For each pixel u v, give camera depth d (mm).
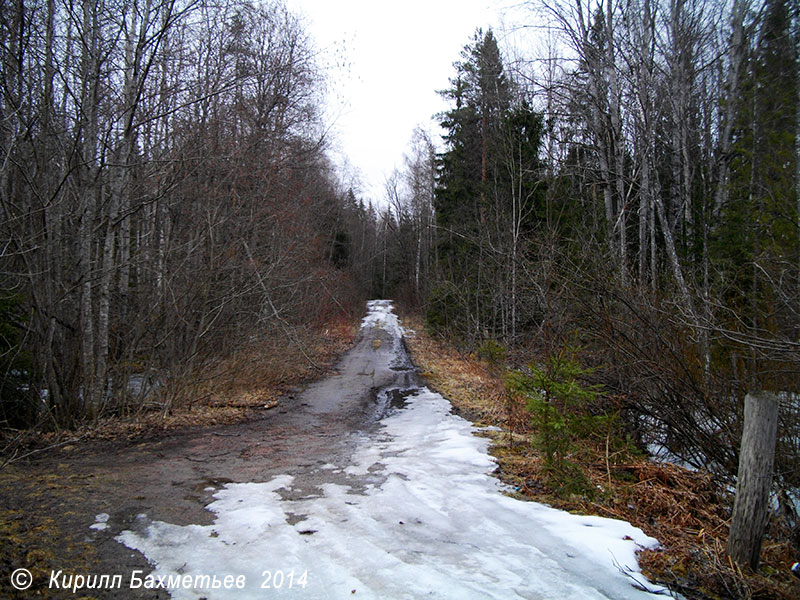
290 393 12258
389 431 8438
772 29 10453
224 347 11523
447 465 6180
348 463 6379
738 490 3904
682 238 12078
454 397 11555
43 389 8047
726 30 11641
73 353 8094
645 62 10875
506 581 3324
